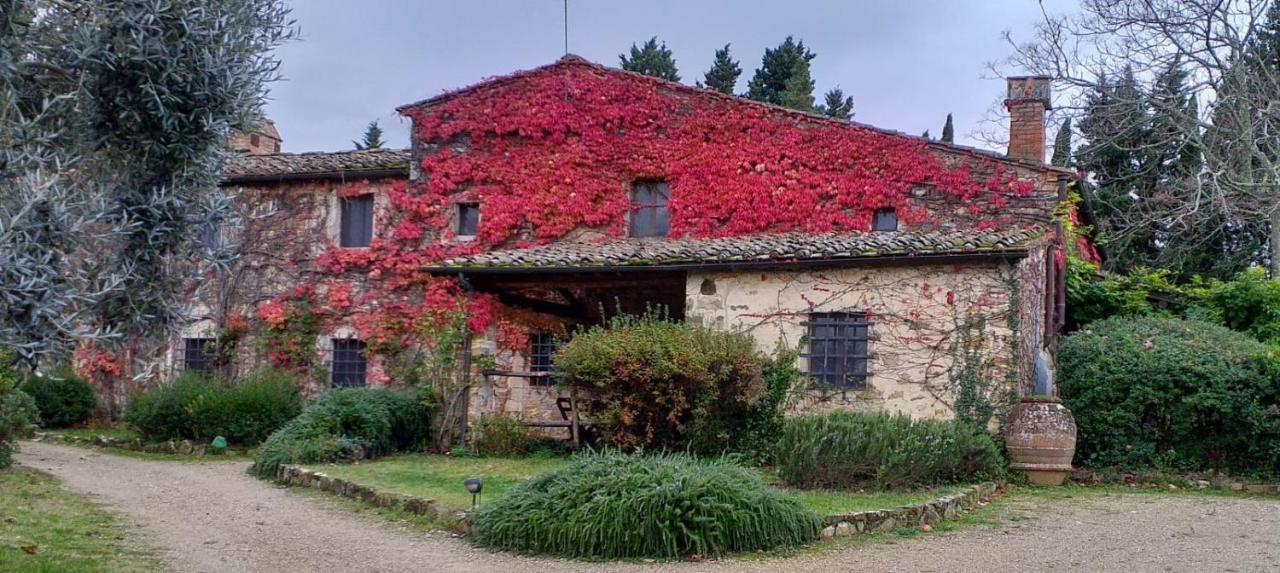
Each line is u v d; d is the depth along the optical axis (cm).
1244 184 2239
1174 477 1278
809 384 1395
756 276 1450
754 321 1442
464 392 1565
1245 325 1736
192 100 556
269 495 1166
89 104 541
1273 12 2539
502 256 1608
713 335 1337
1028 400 1280
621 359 1298
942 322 1345
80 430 1872
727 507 832
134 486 1216
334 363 1948
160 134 554
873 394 1367
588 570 782
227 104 569
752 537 838
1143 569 784
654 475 857
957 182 1642
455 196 1908
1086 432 1341
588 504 837
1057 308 1623
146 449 1614
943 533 925
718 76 3884
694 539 813
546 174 1864
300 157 2056
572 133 1866
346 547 865
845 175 1711
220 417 1603
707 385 1288
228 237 1866
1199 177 2259
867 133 1706
